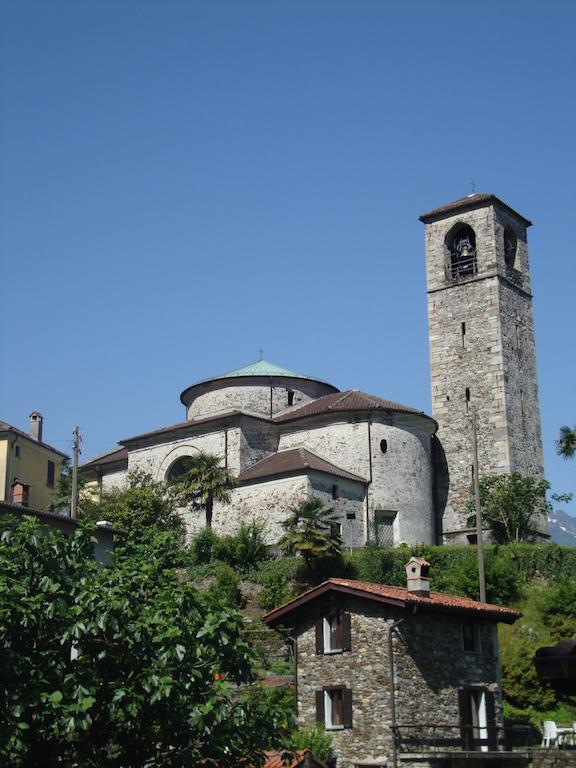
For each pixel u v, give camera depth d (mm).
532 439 83500
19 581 28125
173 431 81062
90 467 88438
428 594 43969
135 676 27438
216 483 71625
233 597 62969
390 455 75062
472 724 42875
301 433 77938
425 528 75750
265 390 84688
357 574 64688
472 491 80125
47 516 42750
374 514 73625
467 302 84812
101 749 27891
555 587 63875
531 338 86625
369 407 75375
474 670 43531
